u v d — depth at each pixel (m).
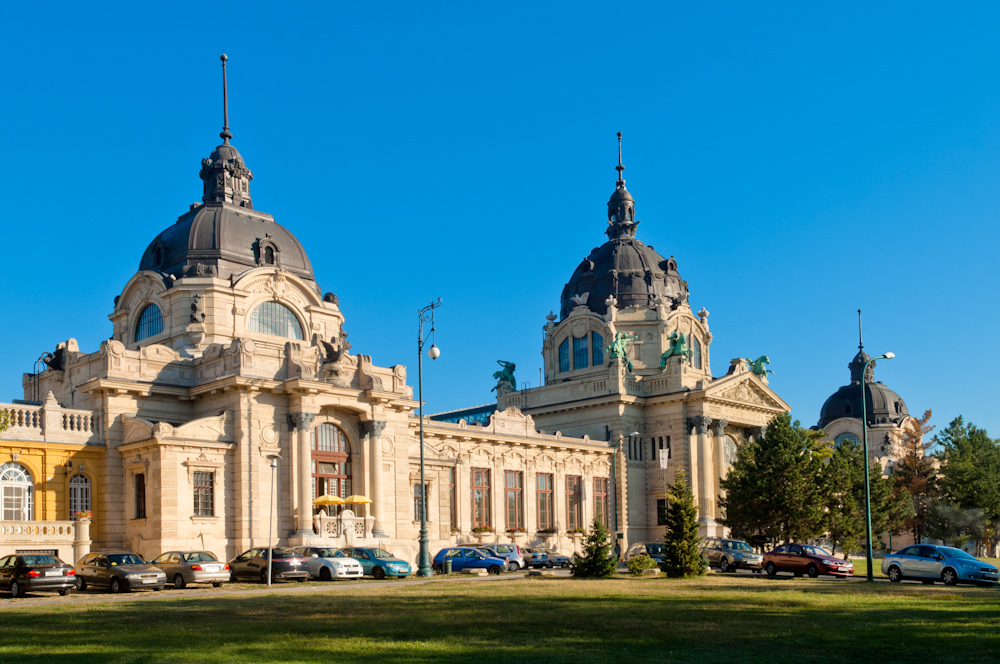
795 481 73.25
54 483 58.53
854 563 78.06
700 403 95.69
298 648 21.78
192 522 58.44
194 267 74.25
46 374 68.69
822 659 20.42
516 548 67.88
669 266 108.69
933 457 107.56
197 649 21.80
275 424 62.56
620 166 114.81
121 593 44.09
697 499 94.56
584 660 20.14
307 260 81.31
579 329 105.06
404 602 33.75
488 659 20.27
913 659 20.53
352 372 66.31
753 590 39.56
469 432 83.81
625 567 67.75
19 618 29.67
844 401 138.62
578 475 93.50
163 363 64.50
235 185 81.56
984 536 98.44
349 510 63.94
